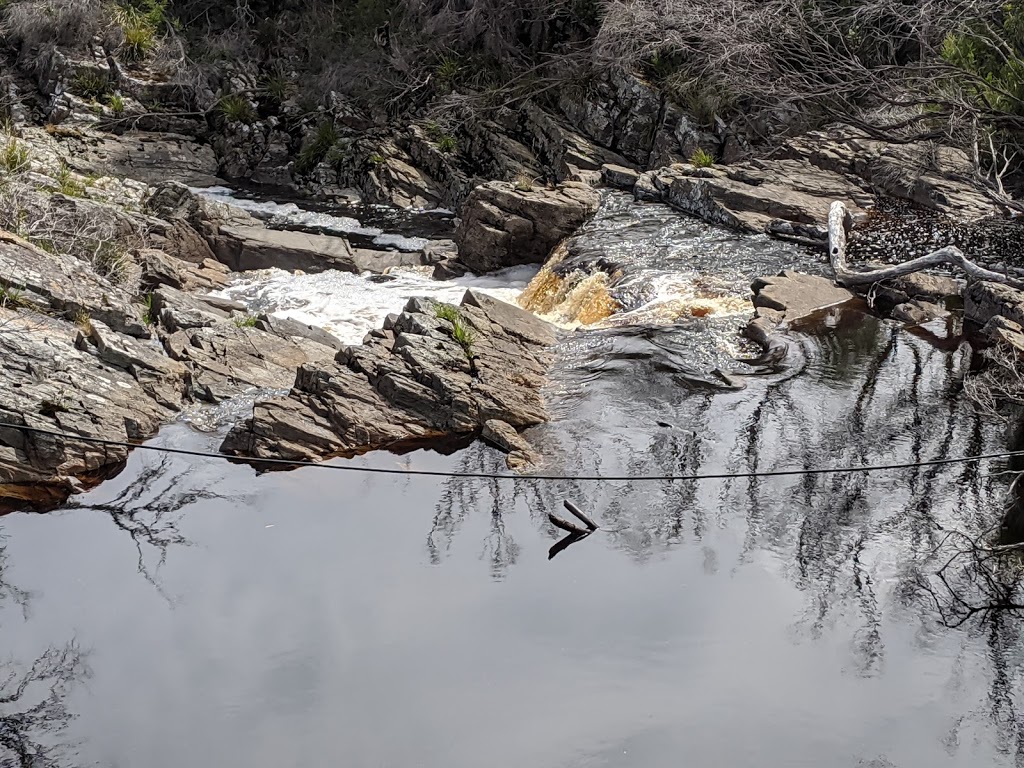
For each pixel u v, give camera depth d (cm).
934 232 1598
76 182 1812
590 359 1243
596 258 1572
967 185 1731
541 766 662
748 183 1805
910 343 1279
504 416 1095
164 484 994
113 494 979
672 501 963
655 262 1544
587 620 803
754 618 805
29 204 1509
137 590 842
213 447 1059
